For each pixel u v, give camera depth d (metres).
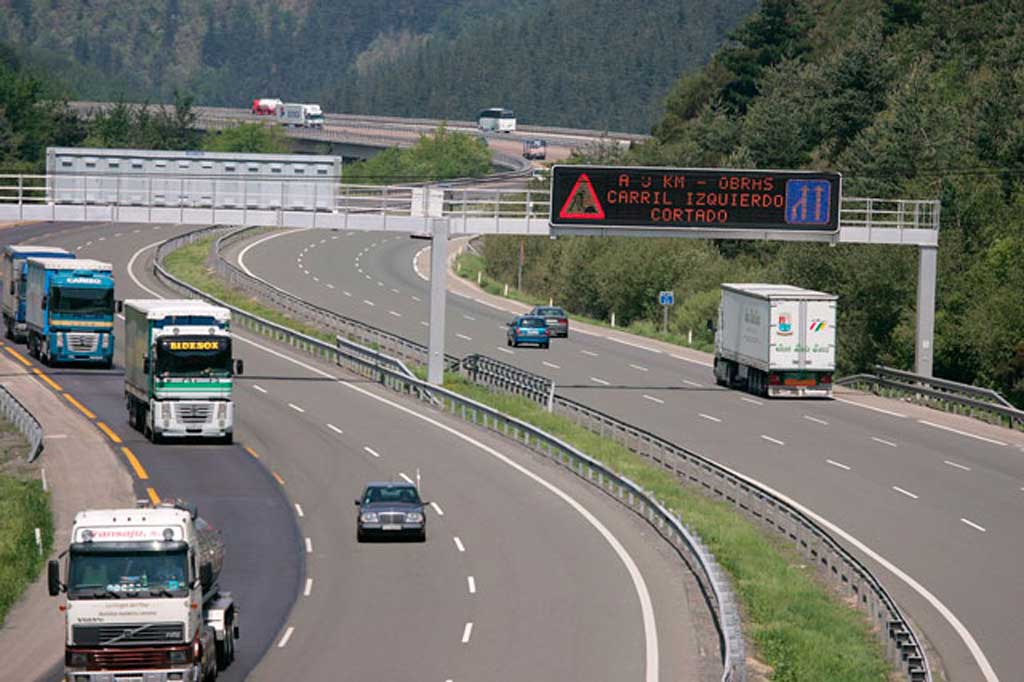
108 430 131.88
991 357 173.50
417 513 94.88
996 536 101.38
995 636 80.50
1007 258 180.62
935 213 161.38
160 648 60.34
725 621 70.12
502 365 160.62
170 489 109.38
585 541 96.56
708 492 115.00
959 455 129.25
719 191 154.88
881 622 80.88
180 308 126.75
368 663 68.81
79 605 60.00
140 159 159.88
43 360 168.62
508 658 69.94
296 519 101.62
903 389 163.75
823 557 95.25
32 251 186.12
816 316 156.62
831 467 122.56
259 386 157.62
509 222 154.62
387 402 150.88
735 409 151.75
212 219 152.38
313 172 158.25
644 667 68.75
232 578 85.94
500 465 121.38
